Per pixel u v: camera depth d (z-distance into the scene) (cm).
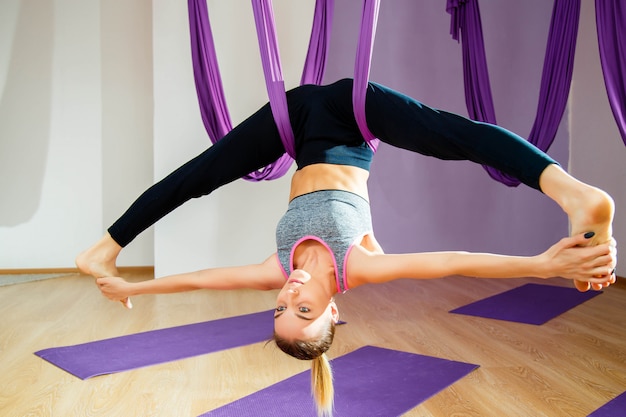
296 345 194
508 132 195
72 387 280
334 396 266
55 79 605
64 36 606
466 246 626
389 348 345
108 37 614
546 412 249
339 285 206
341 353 337
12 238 604
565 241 153
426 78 612
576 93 623
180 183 259
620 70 354
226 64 538
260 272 217
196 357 329
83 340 365
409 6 607
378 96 226
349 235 208
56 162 608
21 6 599
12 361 320
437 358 321
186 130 538
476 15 434
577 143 623
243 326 396
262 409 252
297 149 254
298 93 253
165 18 535
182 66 537
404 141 222
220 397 267
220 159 258
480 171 626
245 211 547
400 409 249
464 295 502
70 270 612
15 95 599
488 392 272
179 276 226
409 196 615
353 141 239
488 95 442
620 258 558
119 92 617
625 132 360
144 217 262
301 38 541
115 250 263
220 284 220
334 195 221
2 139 599
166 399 265
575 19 406
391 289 533
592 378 291
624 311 436
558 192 169
